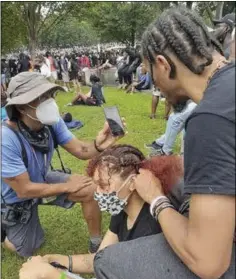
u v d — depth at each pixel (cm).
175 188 148
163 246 146
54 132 272
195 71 118
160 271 142
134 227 166
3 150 239
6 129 242
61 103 983
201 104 110
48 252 281
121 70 1353
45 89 232
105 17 3678
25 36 2509
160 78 127
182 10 123
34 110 234
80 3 2386
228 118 104
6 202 260
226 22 245
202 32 118
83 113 811
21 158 246
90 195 257
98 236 272
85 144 279
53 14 2411
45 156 262
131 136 585
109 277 152
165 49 119
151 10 3359
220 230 108
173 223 130
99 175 163
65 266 191
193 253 115
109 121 263
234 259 128
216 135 104
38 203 272
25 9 2212
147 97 1084
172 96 131
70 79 1434
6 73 1326
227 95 107
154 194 143
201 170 107
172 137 419
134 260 148
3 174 242
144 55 127
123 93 1212
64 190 254
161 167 152
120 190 160
